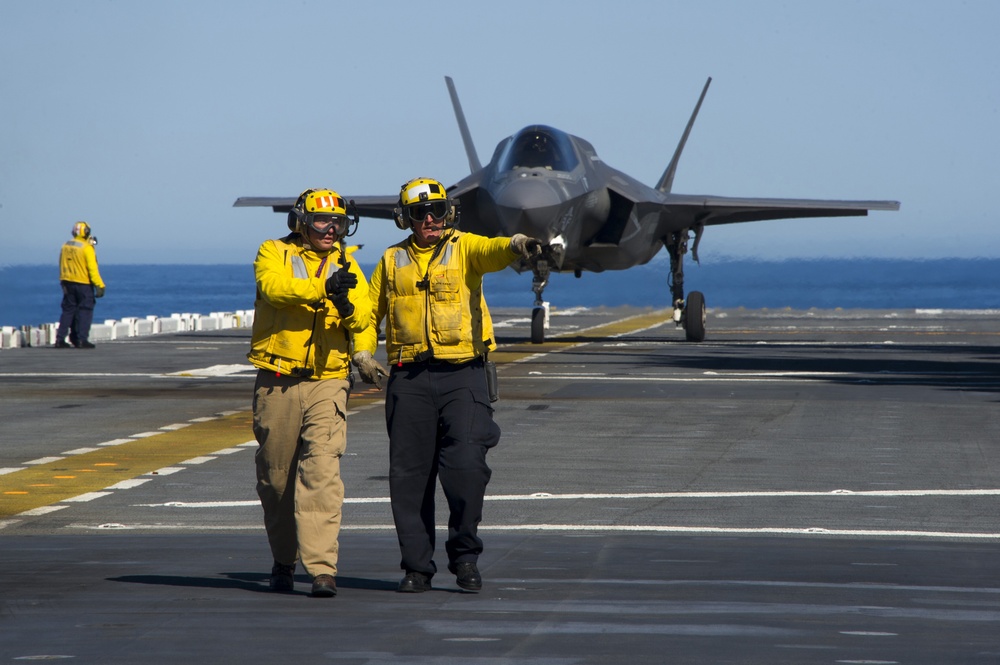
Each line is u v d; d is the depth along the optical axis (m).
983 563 27.88
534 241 25.00
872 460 45.59
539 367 88.50
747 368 87.69
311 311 24.98
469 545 25.00
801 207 123.19
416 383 25.52
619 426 55.88
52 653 19.59
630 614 22.58
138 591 24.72
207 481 41.12
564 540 30.95
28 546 30.30
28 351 109.38
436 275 25.52
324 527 24.45
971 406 63.62
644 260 125.19
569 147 108.88
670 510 35.62
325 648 19.97
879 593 24.48
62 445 50.09
